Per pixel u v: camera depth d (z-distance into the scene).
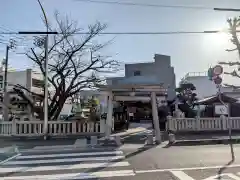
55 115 21.16
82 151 12.45
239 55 20.50
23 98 22.61
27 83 31.41
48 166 9.21
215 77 12.28
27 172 8.37
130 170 8.27
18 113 24.30
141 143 14.71
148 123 32.97
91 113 21.55
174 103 28.33
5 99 21.80
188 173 7.72
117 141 14.42
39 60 21.72
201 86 42.34
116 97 19.59
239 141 14.90
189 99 25.77
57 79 21.67
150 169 8.34
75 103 25.72
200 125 18.56
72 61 22.05
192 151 11.62
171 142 14.30
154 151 11.88
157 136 15.40
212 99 21.08
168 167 8.55
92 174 7.89
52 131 17.55
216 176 7.30
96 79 22.23
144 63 37.44
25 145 14.53
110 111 16.92
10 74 32.34
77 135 17.75
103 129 18.09
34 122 17.52
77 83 21.83
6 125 17.47
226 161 9.29
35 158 10.87
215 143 14.47
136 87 16.41
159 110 26.89
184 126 18.53
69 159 10.47
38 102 28.53
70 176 7.72
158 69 37.19
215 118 18.67
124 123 23.14
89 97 26.55
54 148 13.52
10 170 8.69
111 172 8.08
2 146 14.31
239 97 31.89
